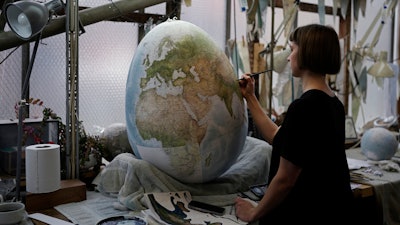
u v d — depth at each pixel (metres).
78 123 1.47
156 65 1.24
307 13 2.58
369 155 1.96
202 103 1.21
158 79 1.22
